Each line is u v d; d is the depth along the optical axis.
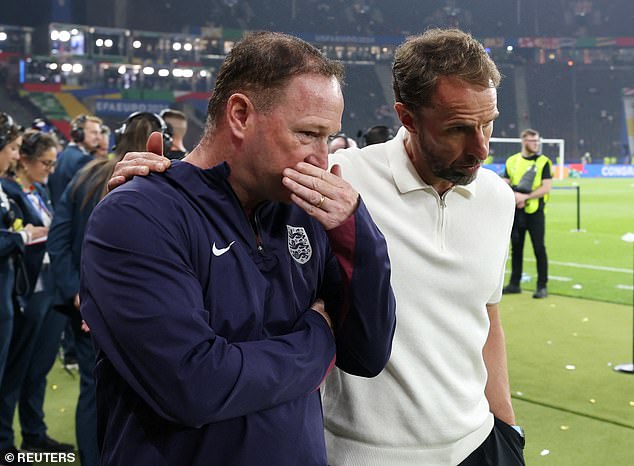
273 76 1.12
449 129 1.42
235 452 1.15
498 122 34.06
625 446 3.73
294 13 34.94
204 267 1.15
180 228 1.14
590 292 7.81
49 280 3.73
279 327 1.23
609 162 31.83
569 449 3.70
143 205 1.12
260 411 1.17
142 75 29.66
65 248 3.14
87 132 4.86
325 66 1.16
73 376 5.04
